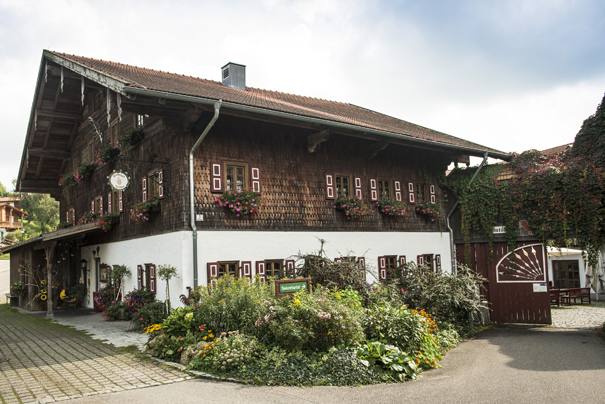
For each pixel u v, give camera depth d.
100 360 7.63
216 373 6.47
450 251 16.03
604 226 12.12
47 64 12.98
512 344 9.66
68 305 16.72
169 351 7.42
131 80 9.54
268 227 11.58
